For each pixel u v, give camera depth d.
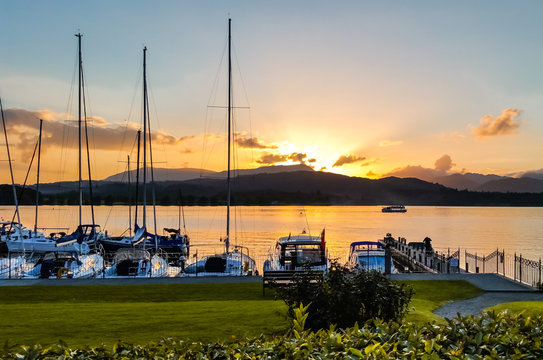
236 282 27.00
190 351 7.01
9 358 6.52
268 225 151.62
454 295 23.92
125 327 15.12
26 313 17.36
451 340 6.79
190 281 27.58
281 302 19.88
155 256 42.53
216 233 115.00
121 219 185.12
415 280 27.56
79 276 34.50
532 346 6.51
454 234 112.25
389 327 7.41
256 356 6.67
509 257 66.38
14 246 44.62
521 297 23.56
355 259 39.62
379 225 152.62
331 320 12.85
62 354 6.83
